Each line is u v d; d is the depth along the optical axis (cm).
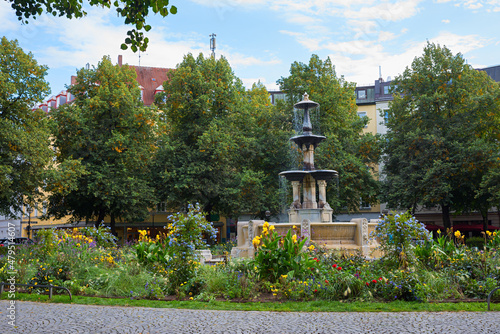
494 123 3456
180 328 747
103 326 766
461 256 1119
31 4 771
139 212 3531
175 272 1077
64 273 1181
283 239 1141
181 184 3447
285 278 1009
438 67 3666
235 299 984
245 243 1945
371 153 3872
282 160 3712
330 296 963
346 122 3853
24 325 776
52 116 3281
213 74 3841
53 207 3512
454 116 3528
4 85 2588
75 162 2939
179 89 3719
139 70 5872
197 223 1103
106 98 3362
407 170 3531
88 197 3300
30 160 2591
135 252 1280
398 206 3731
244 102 4100
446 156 3391
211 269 1117
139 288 1077
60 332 726
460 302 929
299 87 3788
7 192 2536
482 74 3834
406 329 723
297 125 3741
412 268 1063
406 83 3778
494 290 880
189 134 3706
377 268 1123
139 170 3534
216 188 3544
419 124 3619
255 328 741
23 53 2814
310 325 756
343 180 3519
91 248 1437
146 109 3475
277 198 3662
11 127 2553
